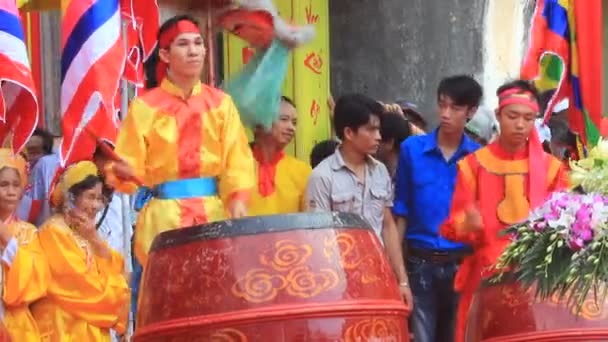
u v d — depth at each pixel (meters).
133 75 6.28
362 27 9.30
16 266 5.80
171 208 5.41
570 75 7.33
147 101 5.49
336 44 9.34
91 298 6.09
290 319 3.69
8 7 4.96
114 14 5.45
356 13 9.31
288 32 6.80
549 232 4.73
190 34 5.49
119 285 6.23
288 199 6.92
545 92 8.02
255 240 3.75
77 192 6.11
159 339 3.81
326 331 3.71
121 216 6.56
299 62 8.36
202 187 5.48
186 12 6.91
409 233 6.93
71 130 5.36
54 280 6.04
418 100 9.18
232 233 3.76
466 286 6.14
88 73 5.36
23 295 5.82
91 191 6.12
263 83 6.73
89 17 5.39
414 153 6.91
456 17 9.12
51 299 6.04
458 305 6.50
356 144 6.59
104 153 5.62
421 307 6.83
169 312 3.80
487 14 9.05
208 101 5.54
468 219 6.00
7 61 4.92
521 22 9.08
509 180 6.18
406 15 9.23
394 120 7.32
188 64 5.47
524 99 6.15
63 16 5.42
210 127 5.49
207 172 5.48
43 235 6.06
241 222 3.77
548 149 8.12
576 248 4.66
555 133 8.41
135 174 5.42
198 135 5.48
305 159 8.38
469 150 6.90
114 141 5.39
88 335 6.11
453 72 9.12
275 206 6.89
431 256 6.82
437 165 6.88
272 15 6.76
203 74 7.43
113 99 5.39
